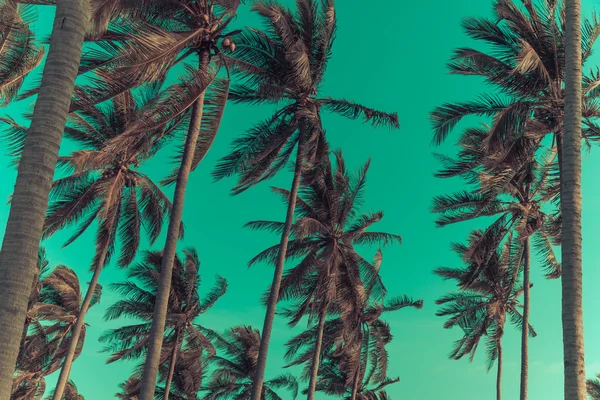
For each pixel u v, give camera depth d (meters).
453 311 33.72
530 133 16.84
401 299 34.50
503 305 32.56
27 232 6.46
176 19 15.52
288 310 26.47
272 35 19.05
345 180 25.70
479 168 21.81
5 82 16.39
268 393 43.75
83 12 7.43
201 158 15.78
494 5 17.23
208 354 35.75
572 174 11.55
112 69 12.41
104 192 22.36
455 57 17.69
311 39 19.92
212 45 15.73
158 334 13.65
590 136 17.58
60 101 6.97
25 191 6.56
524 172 22.56
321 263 23.81
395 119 19.98
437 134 18.00
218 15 15.98
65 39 7.16
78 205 23.56
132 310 33.16
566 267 11.15
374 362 35.28
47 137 6.79
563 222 11.46
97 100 13.18
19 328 6.25
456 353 34.62
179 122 17.92
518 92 17.31
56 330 33.53
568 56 12.29
